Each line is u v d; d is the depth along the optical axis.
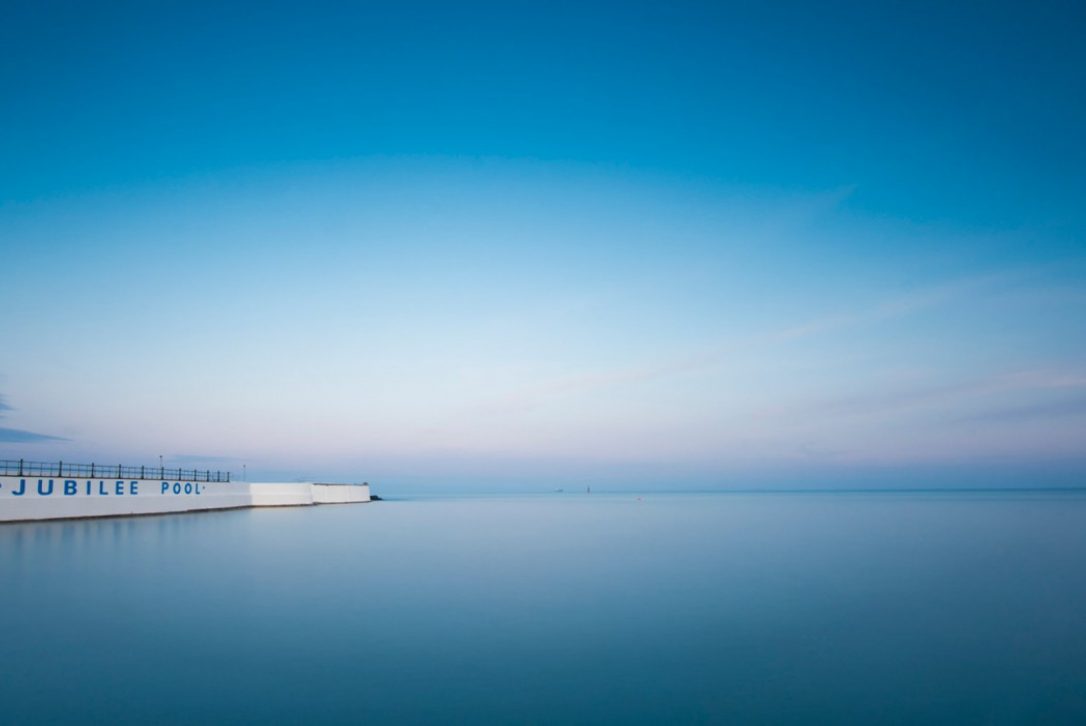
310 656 13.95
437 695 11.78
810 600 20.28
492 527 51.97
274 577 23.91
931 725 10.72
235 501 73.38
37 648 14.33
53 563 26.36
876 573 25.89
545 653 14.37
